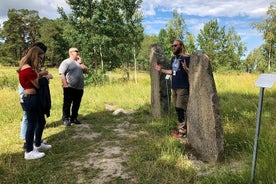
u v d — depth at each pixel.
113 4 12.69
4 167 3.12
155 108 5.46
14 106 6.18
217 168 2.97
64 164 3.28
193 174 2.83
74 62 4.96
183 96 4.02
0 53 53.00
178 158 3.18
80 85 4.98
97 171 3.05
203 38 24.53
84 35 12.22
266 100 6.21
